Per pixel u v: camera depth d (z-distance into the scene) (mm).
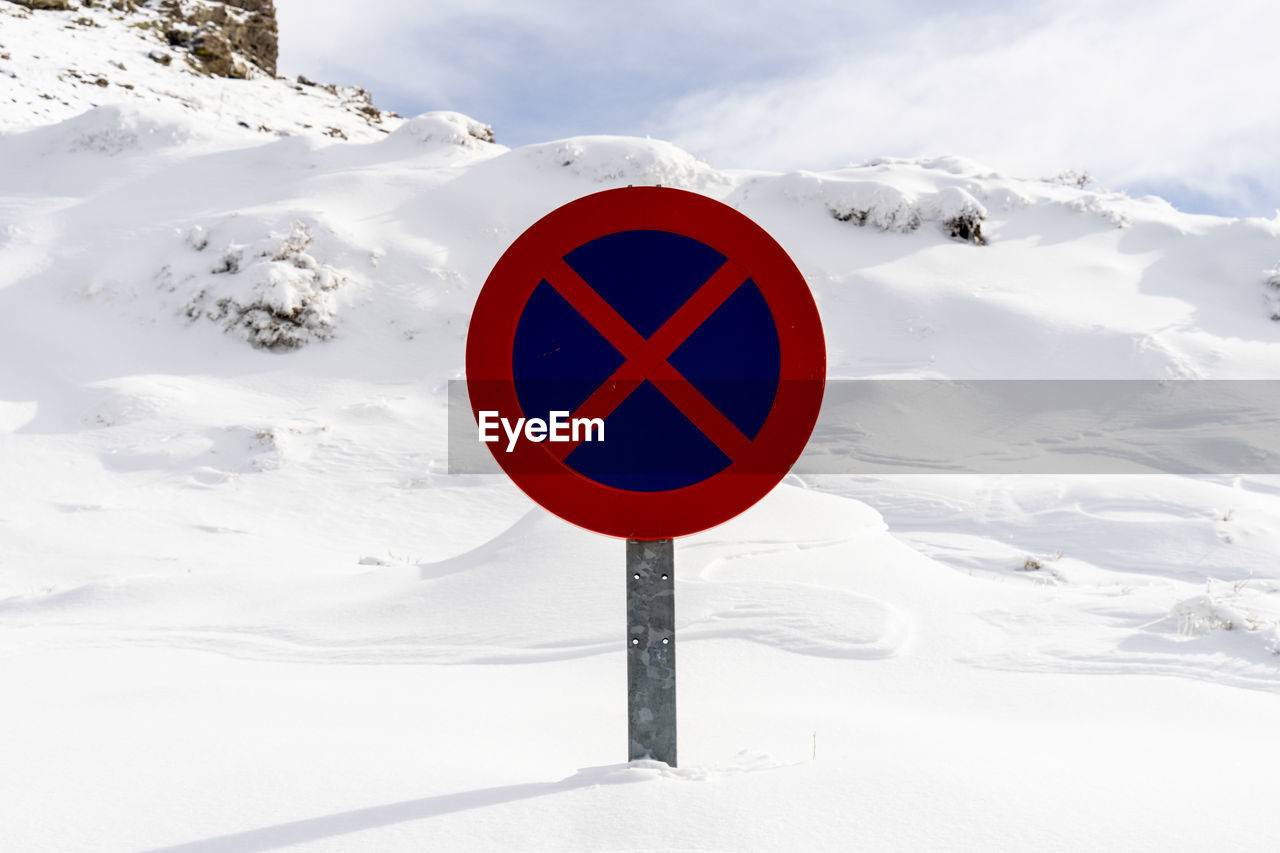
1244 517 15008
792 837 2113
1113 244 36281
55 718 4238
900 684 6074
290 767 2889
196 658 7383
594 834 2145
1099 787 2545
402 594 9016
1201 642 6918
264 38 84875
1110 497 16938
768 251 2412
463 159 42625
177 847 2133
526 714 4621
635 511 2393
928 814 2266
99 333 28688
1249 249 34969
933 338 29234
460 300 31672
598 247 2422
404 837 2156
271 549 17203
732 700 5625
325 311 30031
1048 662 6508
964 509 17703
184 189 38281
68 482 20516
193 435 23078
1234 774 2877
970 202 36125
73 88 59281
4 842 2186
